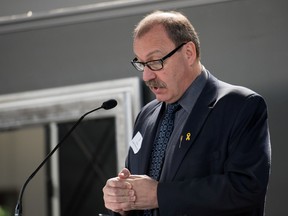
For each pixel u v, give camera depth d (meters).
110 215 4.90
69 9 8.39
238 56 7.59
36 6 8.58
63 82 8.51
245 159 4.55
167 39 4.77
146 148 4.97
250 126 4.65
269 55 7.48
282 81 7.41
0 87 8.81
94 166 9.20
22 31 8.72
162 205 4.53
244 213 4.63
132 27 8.12
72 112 8.49
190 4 7.77
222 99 4.77
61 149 9.35
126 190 4.58
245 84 7.54
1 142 12.83
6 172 12.79
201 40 7.73
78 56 8.44
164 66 4.74
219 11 7.69
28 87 8.69
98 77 8.33
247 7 7.61
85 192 9.34
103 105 5.04
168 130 4.94
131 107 8.11
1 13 8.73
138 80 8.09
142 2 7.98
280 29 7.46
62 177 9.42
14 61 8.75
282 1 7.48
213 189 4.50
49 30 8.59
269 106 7.41
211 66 7.68
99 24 8.33
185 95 4.89
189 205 4.51
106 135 9.06
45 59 8.61
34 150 12.73
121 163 8.20
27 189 12.52
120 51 8.22
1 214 11.96
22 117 8.77
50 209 9.51
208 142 4.68
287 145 7.28
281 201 7.22
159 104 5.20
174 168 4.71
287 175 7.23
